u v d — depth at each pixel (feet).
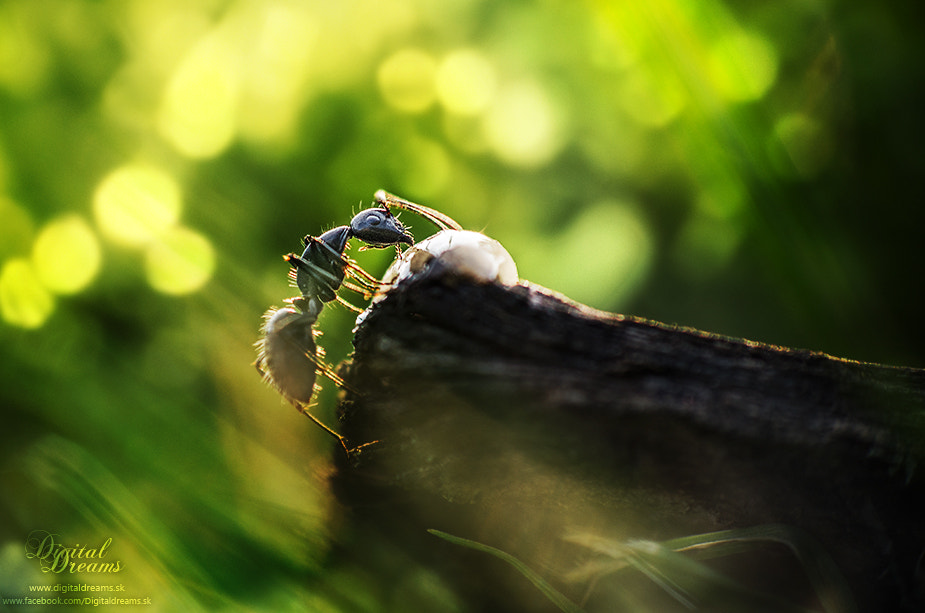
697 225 0.37
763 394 0.30
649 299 0.37
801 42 0.37
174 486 0.33
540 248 0.37
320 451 0.33
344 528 0.32
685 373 0.30
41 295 0.36
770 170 0.34
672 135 0.36
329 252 0.32
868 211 0.36
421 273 0.30
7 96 0.37
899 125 0.36
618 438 0.30
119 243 0.36
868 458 0.30
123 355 0.35
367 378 0.30
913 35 0.36
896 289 0.35
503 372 0.30
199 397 0.34
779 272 0.34
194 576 0.32
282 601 0.32
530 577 0.31
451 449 0.30
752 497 0.30
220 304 0.36
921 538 0.30
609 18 0.34
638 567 0.30
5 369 0.34
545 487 0.30
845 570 0.30
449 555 0.31
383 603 0.32
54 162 0.37
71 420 0.34
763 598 0.30
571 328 0.30
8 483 0.34
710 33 0.34
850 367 0.30
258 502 0.32
